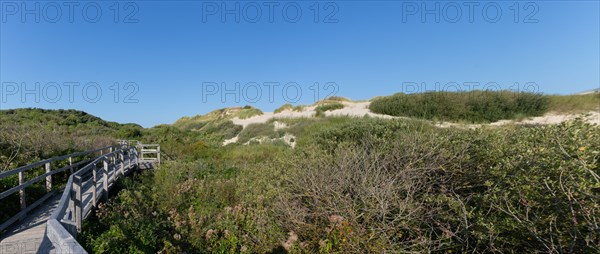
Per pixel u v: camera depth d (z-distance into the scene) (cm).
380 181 436
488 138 462
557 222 295
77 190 386
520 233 314
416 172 436
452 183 409
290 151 926
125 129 2539
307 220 455
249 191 639
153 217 531
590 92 1518
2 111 2470
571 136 304
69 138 1270
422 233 395
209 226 494
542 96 1409
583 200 262
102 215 476
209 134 2873
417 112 1489
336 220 402
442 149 444
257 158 1331
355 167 488
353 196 445
